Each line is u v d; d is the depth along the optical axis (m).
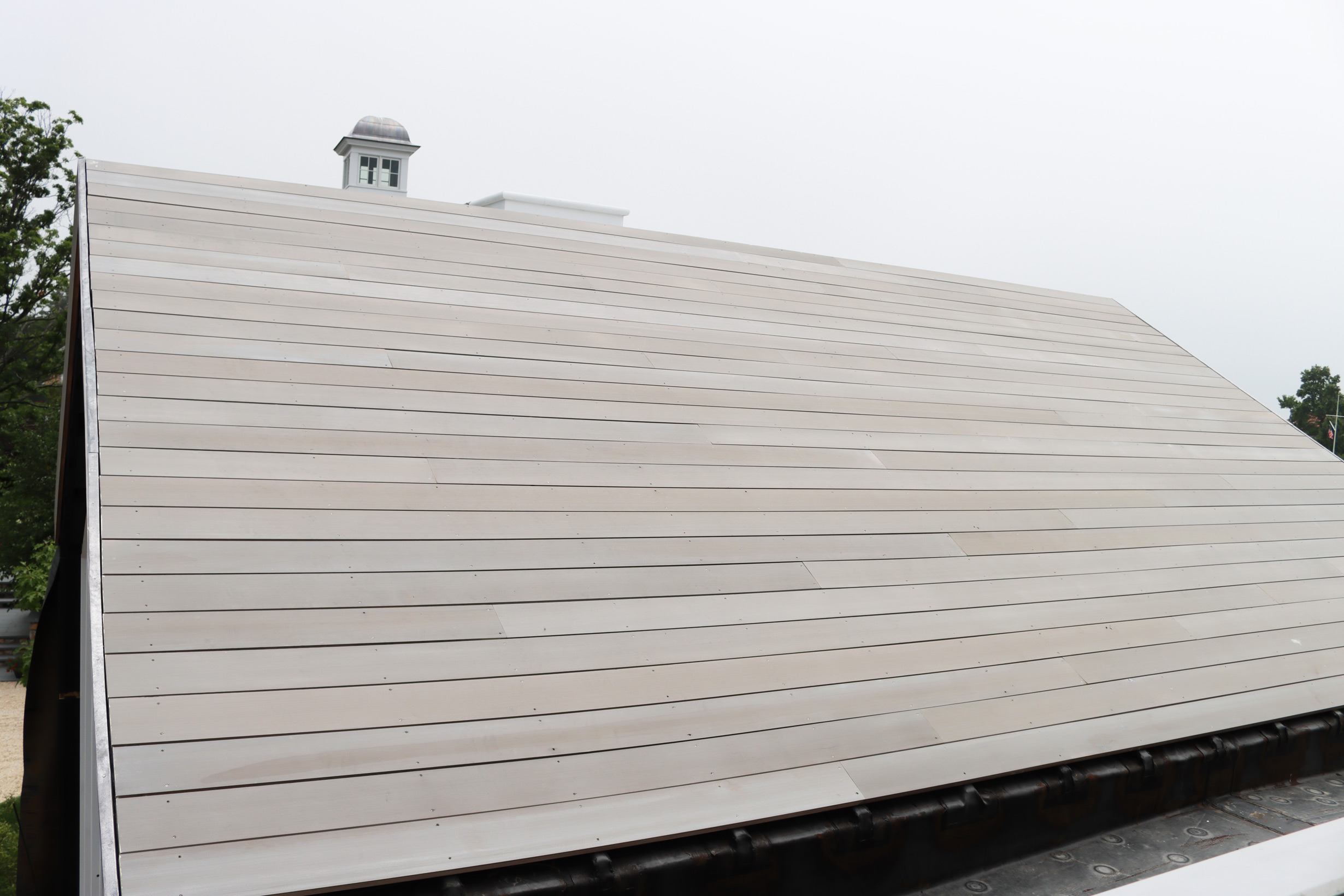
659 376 5.27
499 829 2.41
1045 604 4.31
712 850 2.60
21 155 19.69
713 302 6.54
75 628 6.33
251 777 2.32
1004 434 5.99
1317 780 4.16
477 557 3.44
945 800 3.07
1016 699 3.59
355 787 2.39
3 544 17.00
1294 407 46.56
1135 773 3.52
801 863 2.77
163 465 3.39
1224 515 5.90
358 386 4.27
